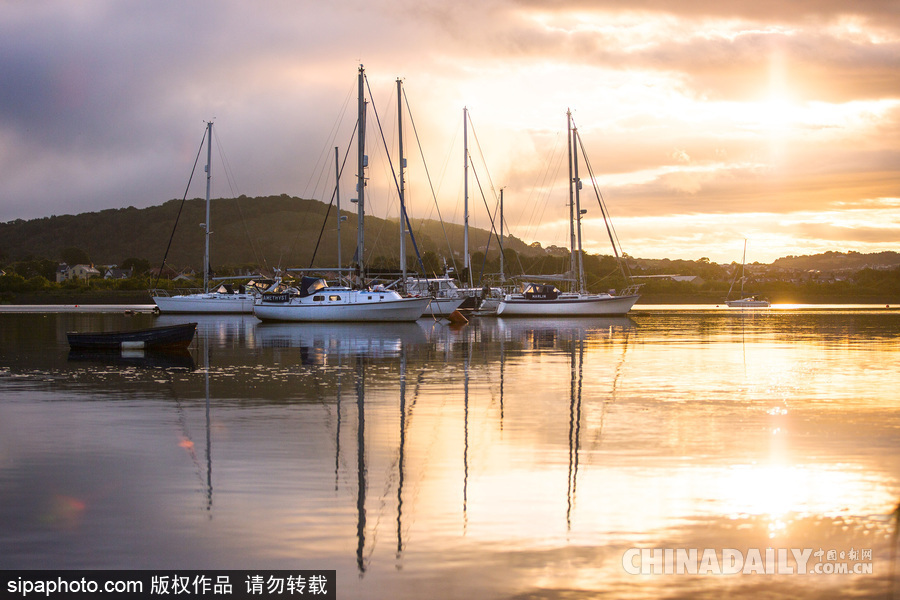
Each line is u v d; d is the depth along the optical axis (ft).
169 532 34.78
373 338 149.38
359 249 204.95
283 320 204.64
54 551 32.89
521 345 131.85
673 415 61.57
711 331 175.83
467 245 270.87
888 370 92.94
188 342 122.52
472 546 33.22
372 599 28.58
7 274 503.61
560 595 28.68
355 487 41.22
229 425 57.31
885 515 36.88
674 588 29.35
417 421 59.06
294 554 32.53
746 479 42.37
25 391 74.49
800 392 74.02
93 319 242.78
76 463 46.03
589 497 39.45
